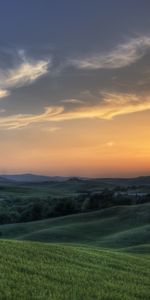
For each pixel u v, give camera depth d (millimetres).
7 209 136750
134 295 17484
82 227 96688
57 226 100875
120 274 21906
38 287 15648
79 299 14969
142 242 75000
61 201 133000
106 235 90500
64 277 18312
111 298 15953
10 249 23172
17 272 17625
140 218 100062
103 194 140750
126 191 188750
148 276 23094
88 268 21812
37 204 132000
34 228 101938
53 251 25219
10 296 13852
